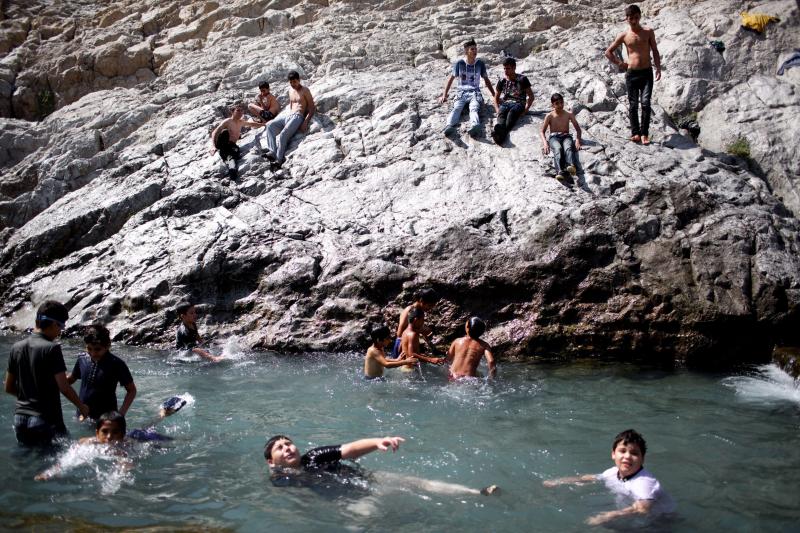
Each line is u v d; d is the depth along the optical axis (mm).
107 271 10227
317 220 10289
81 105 14477
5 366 8266
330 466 5223
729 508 4676
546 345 8727
